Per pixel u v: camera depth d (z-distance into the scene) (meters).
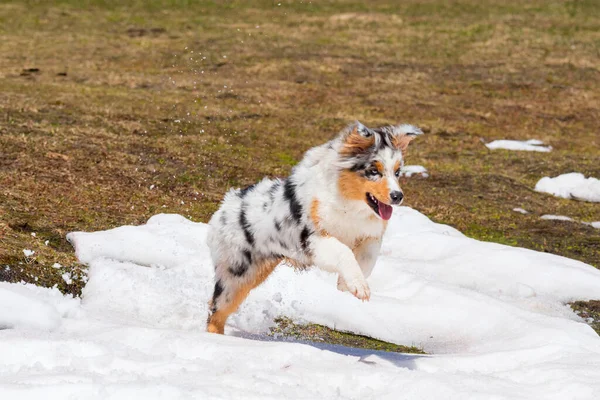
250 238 8.07
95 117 16.78
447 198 14.02
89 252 9.88
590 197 14.59
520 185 15.12
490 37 29.42
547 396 6.46
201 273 9.71
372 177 7.32
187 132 16.53
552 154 17.45
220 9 33.31
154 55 24.64
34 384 6.02
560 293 10.06
